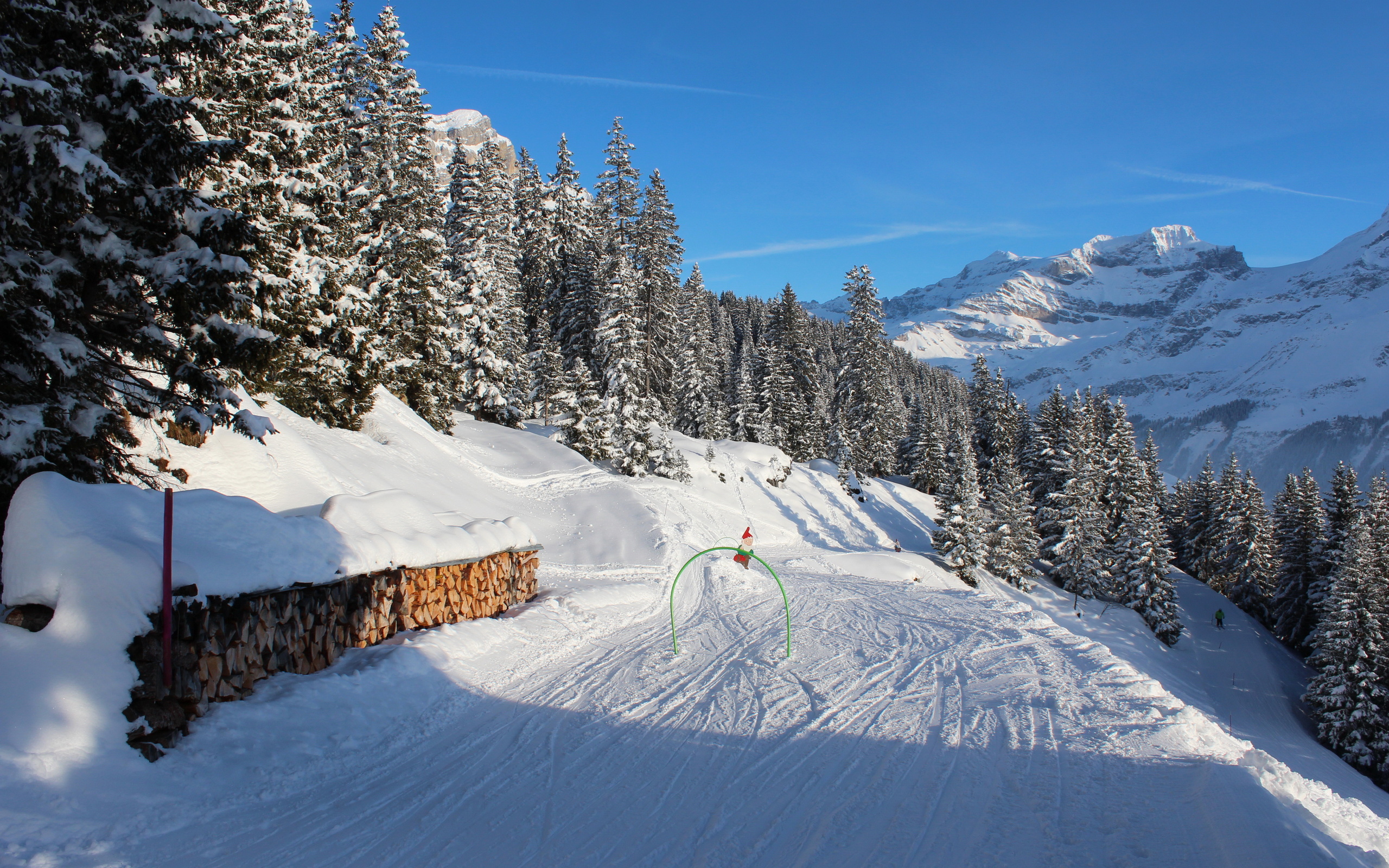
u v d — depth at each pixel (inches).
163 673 247.9
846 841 216.2
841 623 589.9
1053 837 217.5
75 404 318.3
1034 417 2775.6
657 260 1952.5
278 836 214.1
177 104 317.1
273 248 661.9
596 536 1055.0
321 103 975.6
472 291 1726.1
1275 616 2174.0
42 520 249.0
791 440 2532.0
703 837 219.3
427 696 336.8
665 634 534.6
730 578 783.7
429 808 237.5
